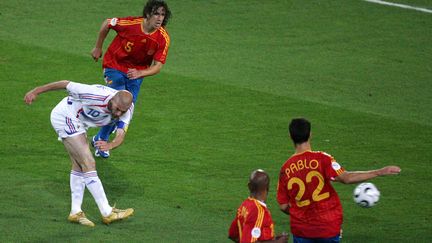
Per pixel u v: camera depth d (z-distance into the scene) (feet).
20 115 164.45
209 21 226.38
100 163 146.72
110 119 124.98
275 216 131.54
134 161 148.15
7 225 121.80
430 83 194.08
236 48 209.46
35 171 141.69
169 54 203.10
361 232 125.70
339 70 199.52
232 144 156.76
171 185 139.13
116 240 118.52
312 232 103.86
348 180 102.27
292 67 199.82
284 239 96.37
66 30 213.46
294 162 104.42
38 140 154.10
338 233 104.42
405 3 247.29
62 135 123.65
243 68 197.26
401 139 162.81
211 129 163.32
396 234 125.08
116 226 123.85
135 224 124.67
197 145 155.84
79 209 124.57
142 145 154.81
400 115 175.11
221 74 192.75
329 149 156.35
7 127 158.71
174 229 123.34
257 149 155.02
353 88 189.06
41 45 202.39
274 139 159.94
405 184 143.43
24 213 126.41
